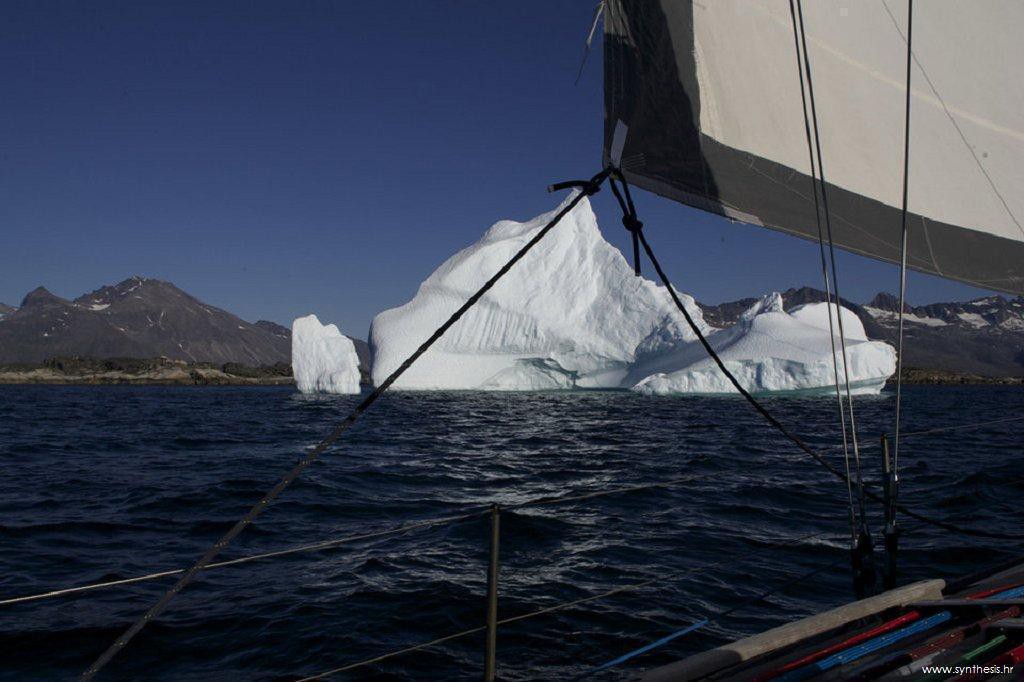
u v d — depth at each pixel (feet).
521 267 190.80
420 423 94.38
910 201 9.53
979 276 10.00
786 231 8.93
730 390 164.55
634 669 15.85
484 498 37.68
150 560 25.40
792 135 8.68
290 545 27.55
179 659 16.72
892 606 9.81
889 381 538.88
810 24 8.54
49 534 29.37
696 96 7.79
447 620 18.99
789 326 174.50
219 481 44.06
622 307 187.83
